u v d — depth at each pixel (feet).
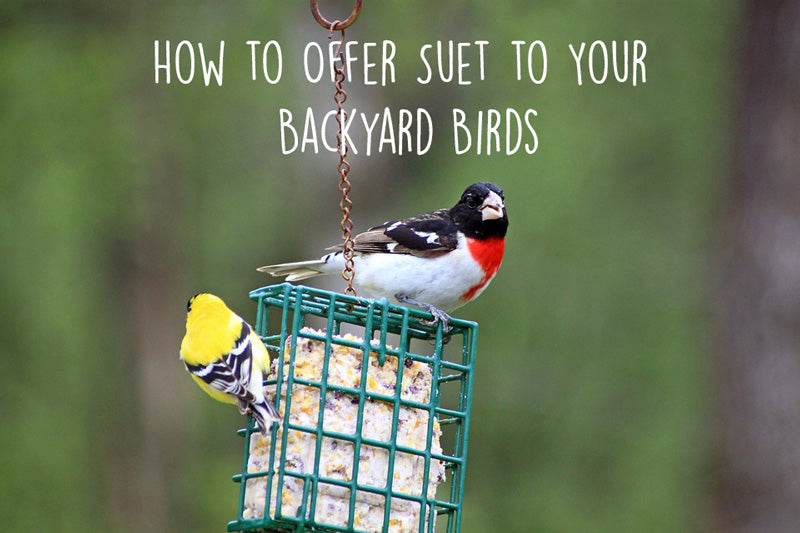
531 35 50.01
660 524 44.78
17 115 50.88
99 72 51.34
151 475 51.83
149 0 52.03
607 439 46.80
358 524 24.02
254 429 24.57
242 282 51.98
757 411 41.78
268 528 23.81
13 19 51.29
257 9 51.90
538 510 46.01
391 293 30.19
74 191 51.06
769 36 43.47
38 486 50.01
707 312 45.93
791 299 42.04
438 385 26.73
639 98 49.03
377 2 52.26
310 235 52.90
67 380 51.90
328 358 24.27
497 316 47.85
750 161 43.37
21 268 51.39
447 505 25.29
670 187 48.60
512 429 47.47
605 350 47.50
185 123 51.65
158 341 52.75
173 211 52.37
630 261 47.83
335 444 24.09
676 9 49.34
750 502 41.50
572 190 47.83
